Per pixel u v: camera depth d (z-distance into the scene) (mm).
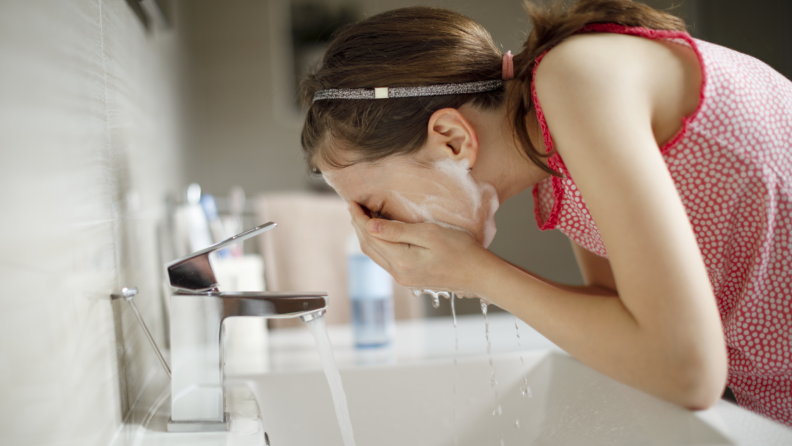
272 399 677
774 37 1752
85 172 448
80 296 421
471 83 563
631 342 424
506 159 591
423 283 599
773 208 512
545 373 732
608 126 430
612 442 537
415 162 575
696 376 411
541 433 648
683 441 453
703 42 538
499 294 548
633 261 414
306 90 623
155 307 728
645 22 514
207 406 518
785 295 542
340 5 2279
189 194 1003
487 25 2342
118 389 513
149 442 489
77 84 438
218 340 518
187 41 1849
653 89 476
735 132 490
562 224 643
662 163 435
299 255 1562
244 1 2250
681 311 404
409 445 682
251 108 2270
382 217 626
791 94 542
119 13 597
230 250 1106
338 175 609
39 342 349
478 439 684
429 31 571
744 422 455
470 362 744
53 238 376
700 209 526
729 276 563
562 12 531
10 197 317
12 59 326
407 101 558
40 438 348
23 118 338
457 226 611
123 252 558
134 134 652
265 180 2281
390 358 880
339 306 1588
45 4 381
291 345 1027
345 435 524
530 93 545
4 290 308
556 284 719
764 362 568
